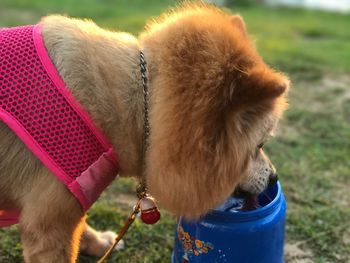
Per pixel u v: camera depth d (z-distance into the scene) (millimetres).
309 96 691
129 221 315
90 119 262
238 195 319
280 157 521
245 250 306
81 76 266
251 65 255
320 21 1268
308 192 465
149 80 270
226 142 253
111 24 943
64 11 1070
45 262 283
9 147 264
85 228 356
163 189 270
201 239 310
